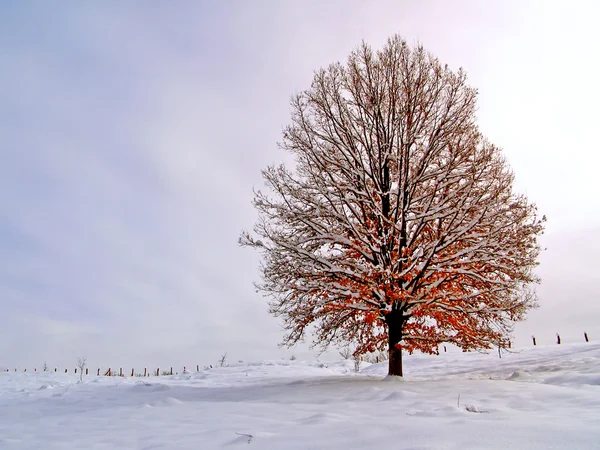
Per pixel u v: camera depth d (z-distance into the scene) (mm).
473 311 10148
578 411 4918
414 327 10961
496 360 16078
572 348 16156
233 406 6820
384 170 12203
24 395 10523
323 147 12445
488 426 4113
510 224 10102
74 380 16500
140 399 8914
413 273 10320
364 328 11727
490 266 10359
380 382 9492
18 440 4828
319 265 10852
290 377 14039
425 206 11203
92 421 5965
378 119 12102
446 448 3344
